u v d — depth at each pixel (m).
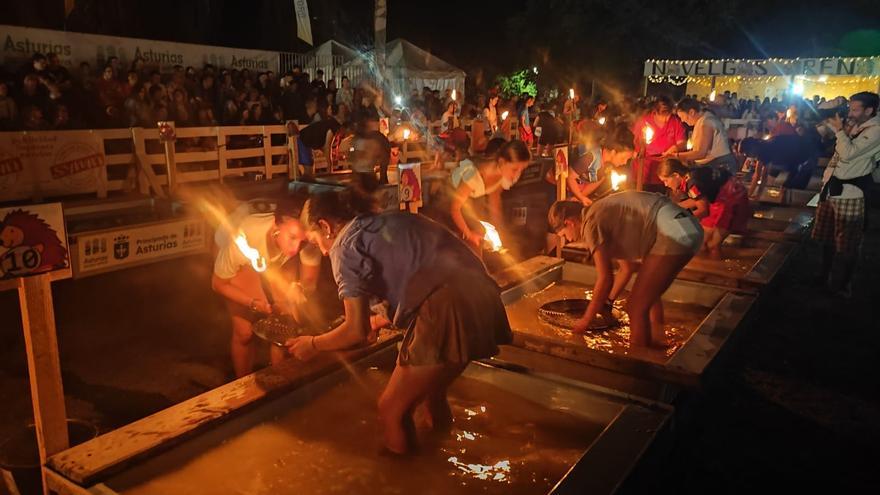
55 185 6.98
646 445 2.94
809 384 4.69
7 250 2.61
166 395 4.37
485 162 5.12
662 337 4.52
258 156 9.06
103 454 2.77
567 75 28.89
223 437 3.16
